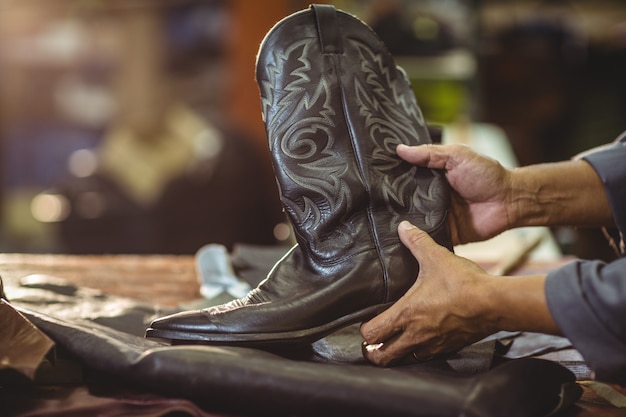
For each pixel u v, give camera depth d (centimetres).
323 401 121
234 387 123
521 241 234
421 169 154
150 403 127
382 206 147
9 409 129
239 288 187
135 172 397
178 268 226
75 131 626
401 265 142
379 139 150
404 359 141
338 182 144
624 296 122
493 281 133
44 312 158
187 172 396
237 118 477
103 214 393
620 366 124
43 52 604
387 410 119
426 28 467
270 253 217
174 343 137
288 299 137
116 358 129
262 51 149
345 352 145
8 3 584
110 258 235
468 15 463
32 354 125
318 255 142
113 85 581
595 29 554
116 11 554
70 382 139
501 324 133
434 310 135
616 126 486
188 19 537
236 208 399
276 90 148
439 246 140
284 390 122
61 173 614
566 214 170
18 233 564
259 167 407
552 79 491
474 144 411
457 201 170
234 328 133
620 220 167
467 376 130
